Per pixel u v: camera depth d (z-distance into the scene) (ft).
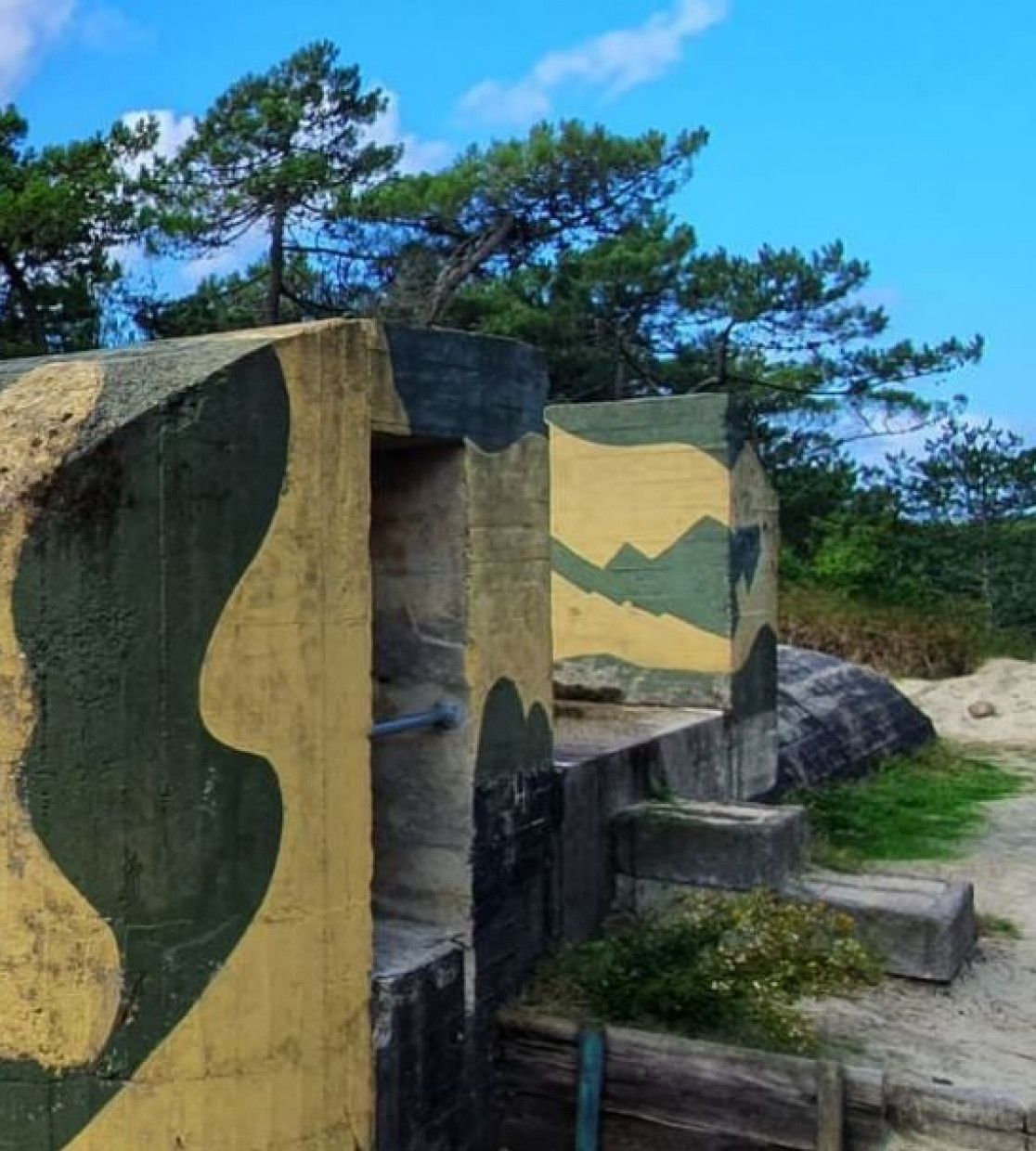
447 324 63.31
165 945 8.95
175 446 8.85
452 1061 13.29
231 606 9.16
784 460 70.69
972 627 54.39
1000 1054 13.92
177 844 8.97
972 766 32.89
